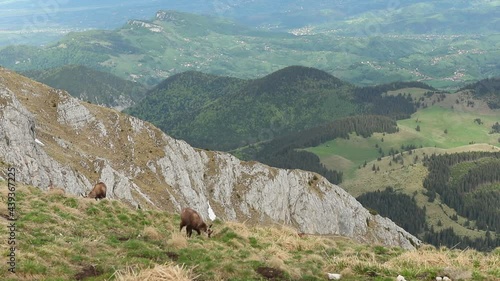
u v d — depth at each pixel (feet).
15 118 200.03
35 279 50.08
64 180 203.82
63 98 291.38
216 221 110.32
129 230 86.07
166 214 110.73
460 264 72.79
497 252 81.10
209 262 64.08
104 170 238.07
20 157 187.83
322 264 73.41
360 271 67.15
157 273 51.78
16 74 291.79
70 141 263.70
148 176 283.59
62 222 77.46
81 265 57.62
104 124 301.84
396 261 75.31
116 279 51.34
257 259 68.90
